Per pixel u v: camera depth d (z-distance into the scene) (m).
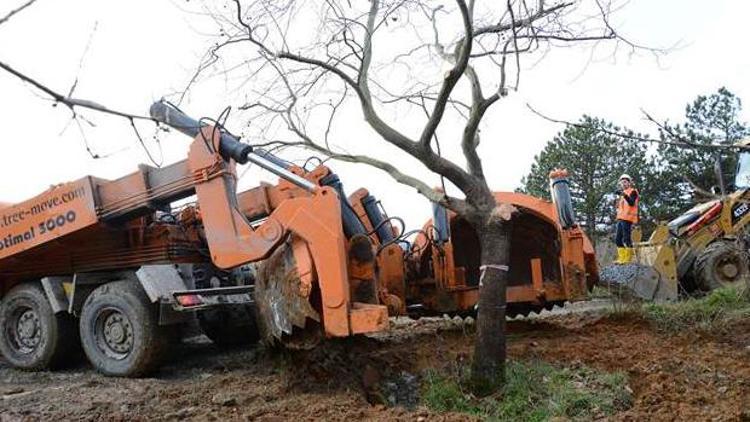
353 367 6.93
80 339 8.88
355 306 6.34
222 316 9.90
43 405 6.81
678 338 8.13
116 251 8.86
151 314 7.88
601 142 25.48
